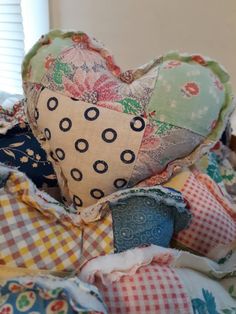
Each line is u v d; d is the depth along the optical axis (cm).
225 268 70
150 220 65
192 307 56
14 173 63
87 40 80
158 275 58
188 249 74
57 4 163
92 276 55
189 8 125
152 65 75
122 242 63
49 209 62
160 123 69
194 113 69
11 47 197
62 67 74
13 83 206
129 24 141
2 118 93
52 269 58
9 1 186
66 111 72
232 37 119
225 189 92
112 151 69
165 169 73
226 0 117
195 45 128
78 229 63
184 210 69
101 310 46
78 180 72
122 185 72
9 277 53
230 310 59
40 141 79
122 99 70
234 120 114
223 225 74
